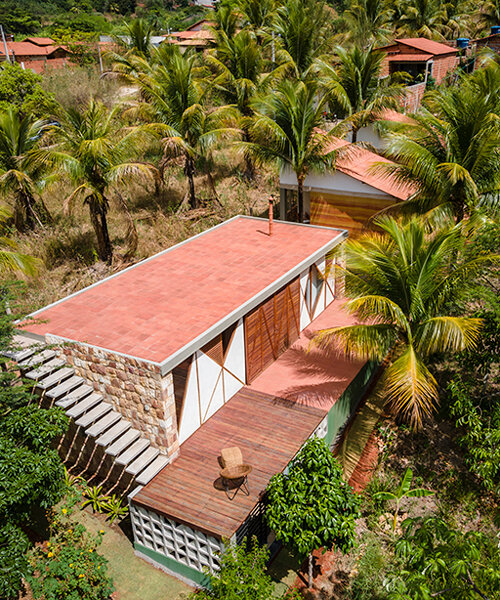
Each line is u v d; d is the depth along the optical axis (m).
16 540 9.17
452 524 12.37
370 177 21.61
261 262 16.05
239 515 10.12
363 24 44.81
